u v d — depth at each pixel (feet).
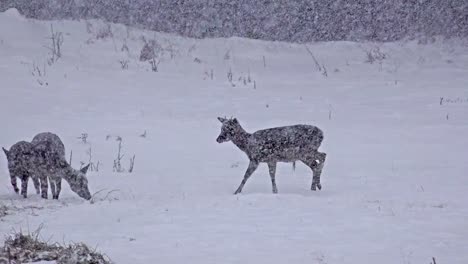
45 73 316.81
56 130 245.24
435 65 360.28
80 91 299.17
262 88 321.11
